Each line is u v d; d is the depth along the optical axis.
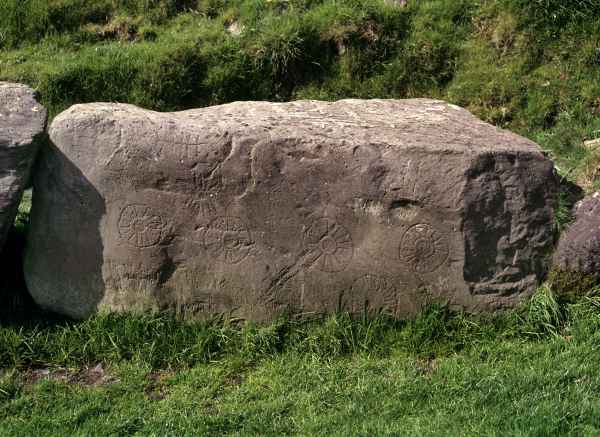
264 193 5.02
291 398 4.70
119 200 5.05
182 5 8.53
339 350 5.03
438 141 5.07
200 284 5.16
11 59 8.19
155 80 7.79
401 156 4.98
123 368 4.91
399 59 7.80
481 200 5.03
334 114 5.48
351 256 5.09
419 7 8.04
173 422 4.51
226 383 4.86
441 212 5.02
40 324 5.17
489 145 5.10
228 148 4.97
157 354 4.99
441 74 7.69
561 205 5.47
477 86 7.44
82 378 4.88
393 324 5.17
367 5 8.00
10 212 4.86
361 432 4.38
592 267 5.17
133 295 5.18
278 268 5.11
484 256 5.12
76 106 5.11
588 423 4.39
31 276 5.20
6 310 5.27
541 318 5.13
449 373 4.83
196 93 7.86
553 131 7.05
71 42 8.41
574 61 7.43
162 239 5.10
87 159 5.02
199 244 5.11
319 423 4.48
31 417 4.57
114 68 7.85
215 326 5.17
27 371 4.89
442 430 4.36
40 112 5.09
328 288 5.14
